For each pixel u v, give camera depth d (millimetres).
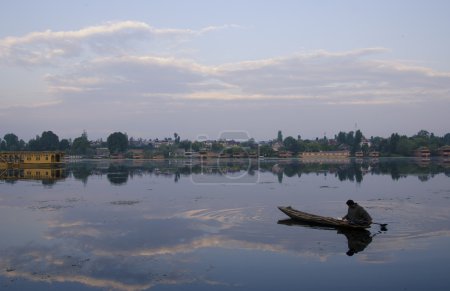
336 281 19250
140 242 26469
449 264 21359
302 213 32469
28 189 58688
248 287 18625
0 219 34594
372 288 18406
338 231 28906
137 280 19641
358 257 22719
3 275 20500
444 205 40000
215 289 18422
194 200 45562
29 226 31656
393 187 57812
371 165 129000
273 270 20797
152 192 53875
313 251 23969
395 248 24375
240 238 27172
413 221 31844
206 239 27031
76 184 66312
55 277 20125
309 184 63969
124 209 39625
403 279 19406
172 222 32844
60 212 38062
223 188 58688
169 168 118125
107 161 199625
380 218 33125
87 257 23328
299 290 18250
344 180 70875
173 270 20984
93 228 30812
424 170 96688
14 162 121375
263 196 48812
